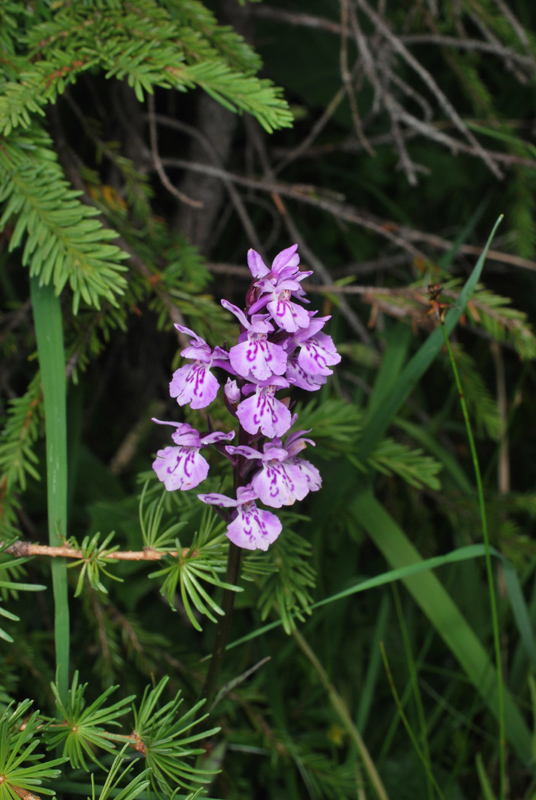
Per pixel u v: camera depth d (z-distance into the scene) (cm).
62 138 59
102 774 56
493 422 68
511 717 60
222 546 51
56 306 55
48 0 55
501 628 71
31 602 63
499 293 105
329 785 62
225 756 62
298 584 55
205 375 50
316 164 91
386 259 86
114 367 80
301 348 50
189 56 55
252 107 54
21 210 56
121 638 63
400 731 71
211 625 68
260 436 50
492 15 74
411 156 95
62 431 54
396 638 76
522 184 81
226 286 84
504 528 68
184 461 50
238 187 87
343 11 62
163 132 82
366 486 63
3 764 49
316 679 65
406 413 83
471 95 79
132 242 60
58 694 50
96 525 61
